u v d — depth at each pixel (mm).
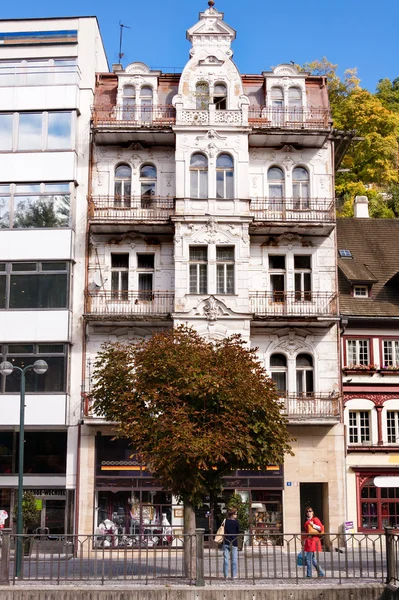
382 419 35844
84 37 37188
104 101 37125
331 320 34656
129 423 21844
